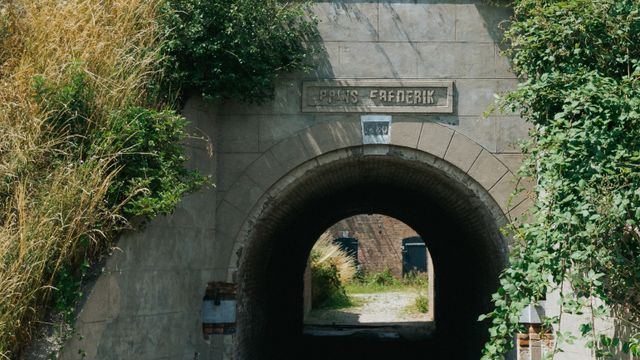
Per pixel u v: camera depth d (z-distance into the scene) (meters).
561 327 7.86
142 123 7.40
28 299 6.04
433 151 9.15
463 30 9.21
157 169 7.48
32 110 7.19
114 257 6.93
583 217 5.99
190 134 8.63
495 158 9.10
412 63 9.20
